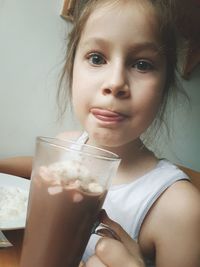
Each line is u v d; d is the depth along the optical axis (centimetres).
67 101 41
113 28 21
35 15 41
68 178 13
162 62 23
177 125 51
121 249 16
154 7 22
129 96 21
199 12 35
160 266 23
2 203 23
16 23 40
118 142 22
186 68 46
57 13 42
